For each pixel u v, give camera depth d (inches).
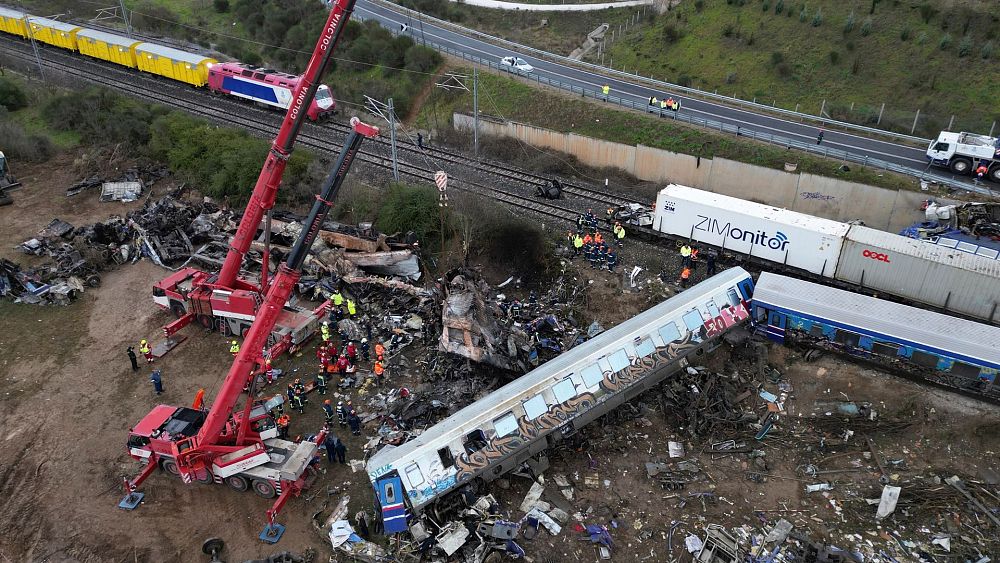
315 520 824.3
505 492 869.2
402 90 2167.8
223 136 1744.6
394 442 924.6
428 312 1198.9
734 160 1642.5
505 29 2822.3
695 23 2506.2
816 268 1252.5
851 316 1040.2
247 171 1592.0
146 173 1748.3
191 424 881.5
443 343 1039.6
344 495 864.9
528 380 901.2
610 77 2224.4
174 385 1061.1
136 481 872.9
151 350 1128.2
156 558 784.9
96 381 1069.8
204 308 1162.6
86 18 2982.3
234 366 817.5
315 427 970.1
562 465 907.4
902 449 918.4
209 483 884.6
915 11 2194.9
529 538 799.7
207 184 1674.5
